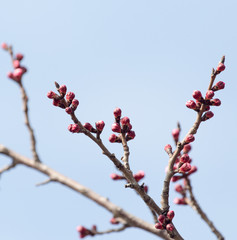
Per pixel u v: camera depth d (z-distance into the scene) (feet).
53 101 23.18
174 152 23.61
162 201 23.32
